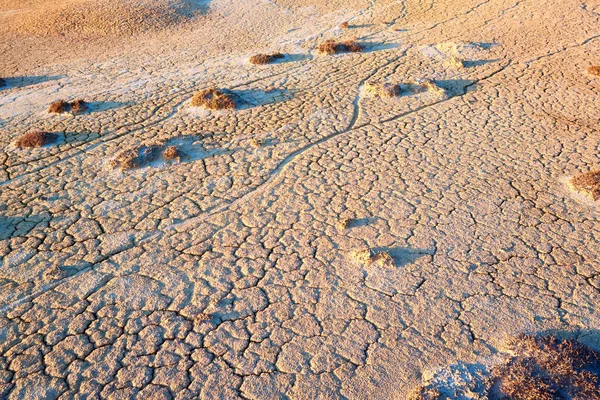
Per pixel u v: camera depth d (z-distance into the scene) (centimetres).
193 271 569
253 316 505
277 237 621
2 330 496
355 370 445
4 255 604
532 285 527
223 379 441
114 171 787
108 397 428
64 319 507
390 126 900
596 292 513
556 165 747
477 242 594
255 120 955
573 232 603
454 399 412
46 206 704
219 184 743
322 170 767
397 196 690
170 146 839
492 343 463
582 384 412
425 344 466
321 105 1007
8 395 432
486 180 718
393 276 548
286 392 429
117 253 603
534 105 953
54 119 1000
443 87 1056
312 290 534
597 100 957
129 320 504
